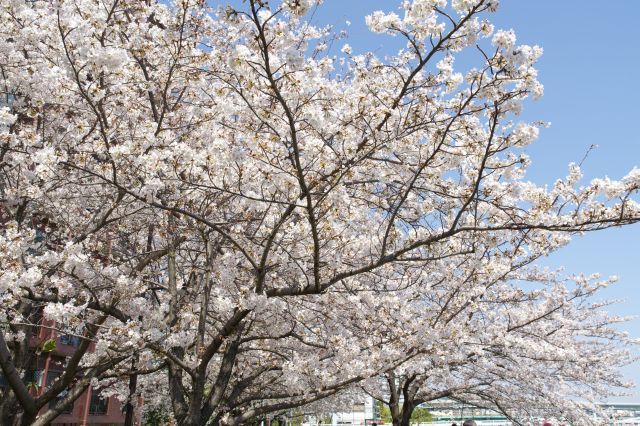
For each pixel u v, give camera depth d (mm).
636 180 5469
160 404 16359
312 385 7945
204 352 7465
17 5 6496
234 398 8812
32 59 7480
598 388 12078
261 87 5676
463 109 6105
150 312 7195
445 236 6020
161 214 8188
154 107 7617
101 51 6016
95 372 7371
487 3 4828
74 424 22000
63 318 6090
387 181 6648
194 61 6664
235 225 7301
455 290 9070
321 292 6562
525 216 6094
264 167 6062
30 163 6520
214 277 7617
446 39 5383
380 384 11492
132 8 7234
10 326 7730
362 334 8680
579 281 11750
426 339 7645
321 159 6023
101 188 8484
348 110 6793
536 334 10797
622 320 12984
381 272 9156
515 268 9266
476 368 10930
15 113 7523
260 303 6438
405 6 5578
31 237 6195
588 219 5785
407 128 6051
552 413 11844
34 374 15422
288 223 7262
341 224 7480
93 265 6801
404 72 6875
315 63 6105
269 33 5457
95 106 6883
